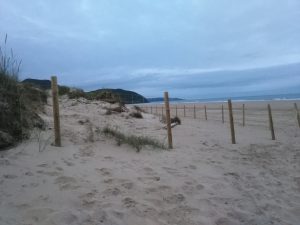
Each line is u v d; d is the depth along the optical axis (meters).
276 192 5.60
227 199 5.03
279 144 11.05
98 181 5.03
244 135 13.64
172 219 4.13
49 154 5.87
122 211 4.09
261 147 10.29
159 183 5.35
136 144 7.80
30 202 3.94
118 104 17.20
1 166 4.87
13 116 6.45
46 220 3.56
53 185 4.57
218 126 18.23
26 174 4.77
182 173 6.13
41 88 12.83
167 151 8.20
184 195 4.95
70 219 3.67
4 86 6.66
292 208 4.91
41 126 7.50
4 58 7.22
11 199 3.93
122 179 5.25
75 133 7.90
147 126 13.90
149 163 6.63
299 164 7.84
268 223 4.33
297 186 6.04
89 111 14.04
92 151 6.75
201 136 12.65
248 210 4.70
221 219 4.28
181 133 13.26
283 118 23.53
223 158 8.12
